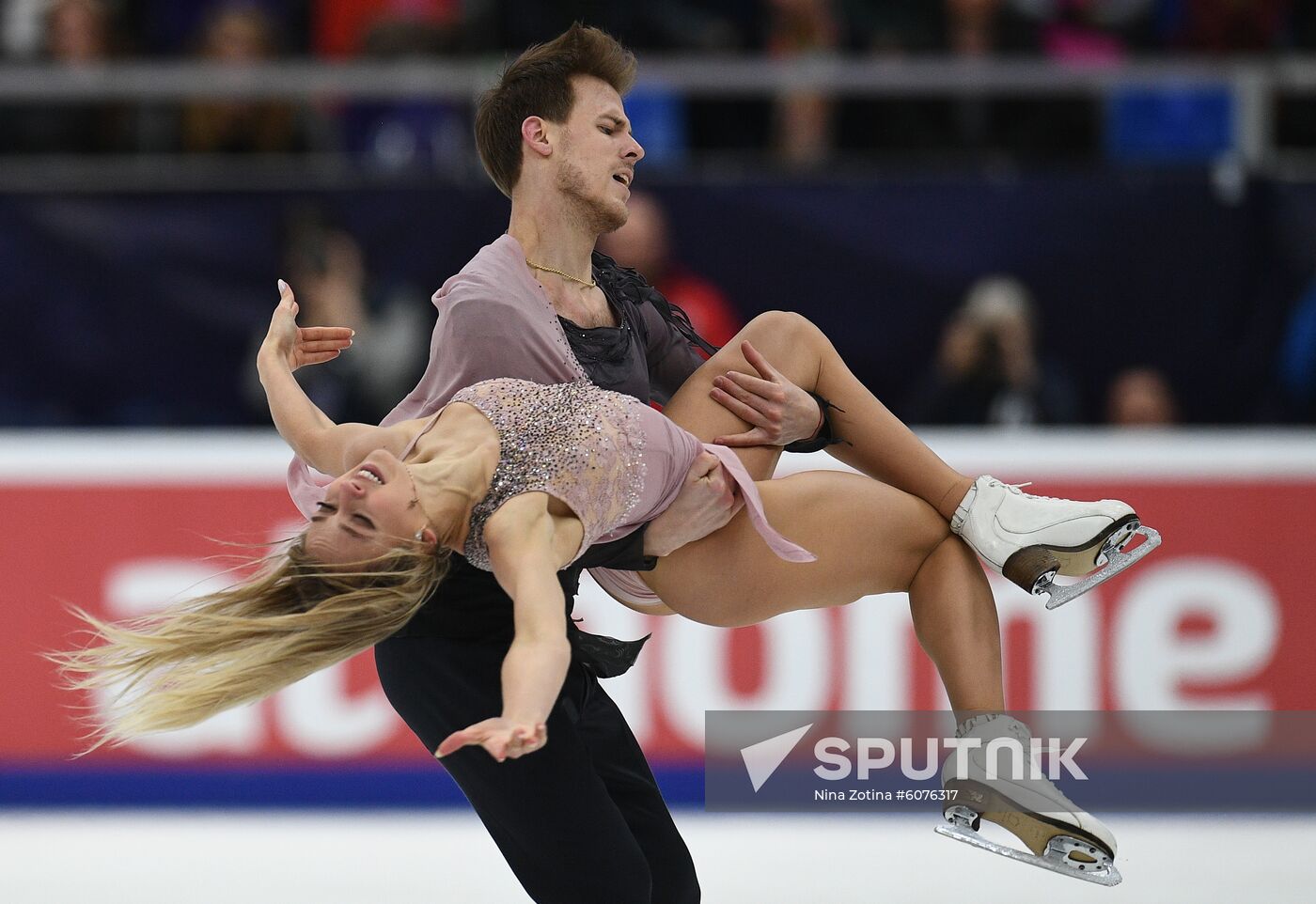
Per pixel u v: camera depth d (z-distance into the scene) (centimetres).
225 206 1914
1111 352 1933
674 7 2214
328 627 880
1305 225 1920
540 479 900
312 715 1709
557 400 943
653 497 962
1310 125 2167
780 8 2191
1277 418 1930
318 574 877
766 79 2014
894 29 2188
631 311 1117
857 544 1047
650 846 1064
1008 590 1697
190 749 1709
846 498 1048
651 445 952
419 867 1442
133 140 2106
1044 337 1934
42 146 2100
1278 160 2028
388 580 884
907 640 1683
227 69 2000
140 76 2008
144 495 1741
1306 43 2261
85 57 2177
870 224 1925
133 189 1914
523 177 1066
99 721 1705
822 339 1109
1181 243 1928
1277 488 1733
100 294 1912
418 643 968
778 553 984
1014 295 1927
